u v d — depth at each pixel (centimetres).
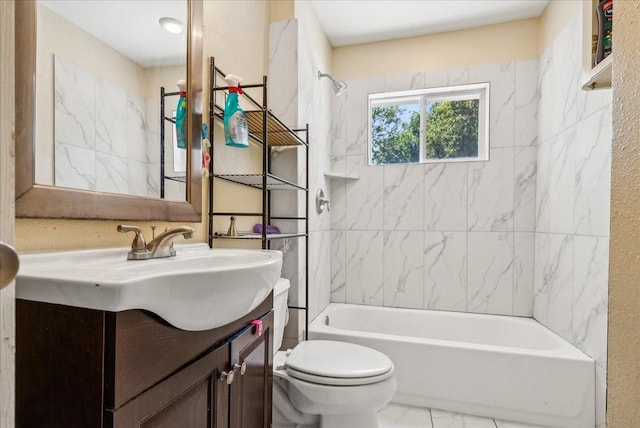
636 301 40
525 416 167
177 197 114
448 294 242
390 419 170
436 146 258
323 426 143
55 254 71
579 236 171
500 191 233
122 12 92
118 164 90
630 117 41
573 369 160
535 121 226
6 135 30
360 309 250
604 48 107
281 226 189
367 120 260
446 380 178
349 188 262
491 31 236
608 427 44
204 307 63
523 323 215
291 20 185
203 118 130
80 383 50
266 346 103
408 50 252
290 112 184
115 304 48
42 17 69
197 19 120
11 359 31
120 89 91
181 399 63
